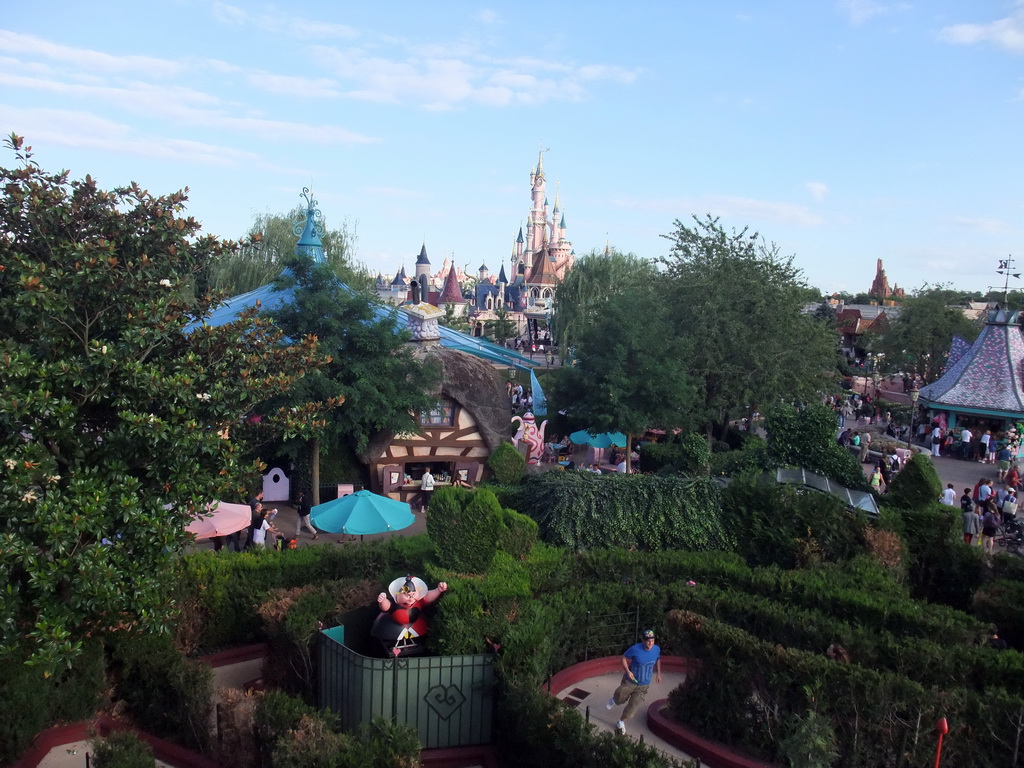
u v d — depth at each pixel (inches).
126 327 401.4
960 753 376.5
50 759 417.1
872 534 687.7
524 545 578.6
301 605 496.4
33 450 349.4
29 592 384.2
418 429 973.2
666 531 699.4
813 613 506.6
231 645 564.1
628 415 1155.9
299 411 492.4
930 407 1675.7
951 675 437.7
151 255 433.7
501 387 1058.7
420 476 1060.5
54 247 400.2
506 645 439.5
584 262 2303.2
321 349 869.2
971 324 2351.1
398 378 941.8
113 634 443.2
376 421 916.0
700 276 1433.3
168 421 405.4
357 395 873.5
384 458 1011.9
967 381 1642.5
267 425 486.9
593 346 1234.6
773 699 410.6
